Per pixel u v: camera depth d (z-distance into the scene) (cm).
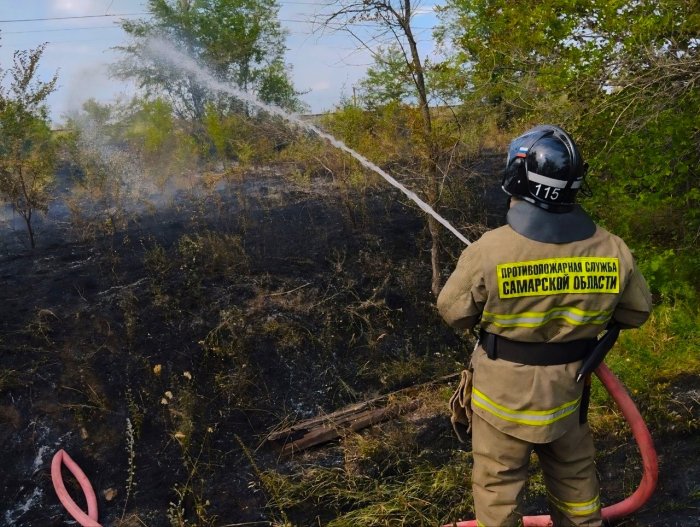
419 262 560
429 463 365
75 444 387
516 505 256
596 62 498
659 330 460
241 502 353
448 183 581
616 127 502
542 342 247
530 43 538
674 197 519
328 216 645
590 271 242
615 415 386
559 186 243
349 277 533
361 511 333
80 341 450
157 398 416
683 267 494
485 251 247
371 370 457
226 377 434
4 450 382
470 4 574
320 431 396
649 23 479
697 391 406
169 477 370
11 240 618
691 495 331
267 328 470
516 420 248
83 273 528
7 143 595
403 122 589
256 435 403
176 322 471
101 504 356
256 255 560
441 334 489
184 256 550
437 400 423
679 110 494
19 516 351
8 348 438
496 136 793
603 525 312
